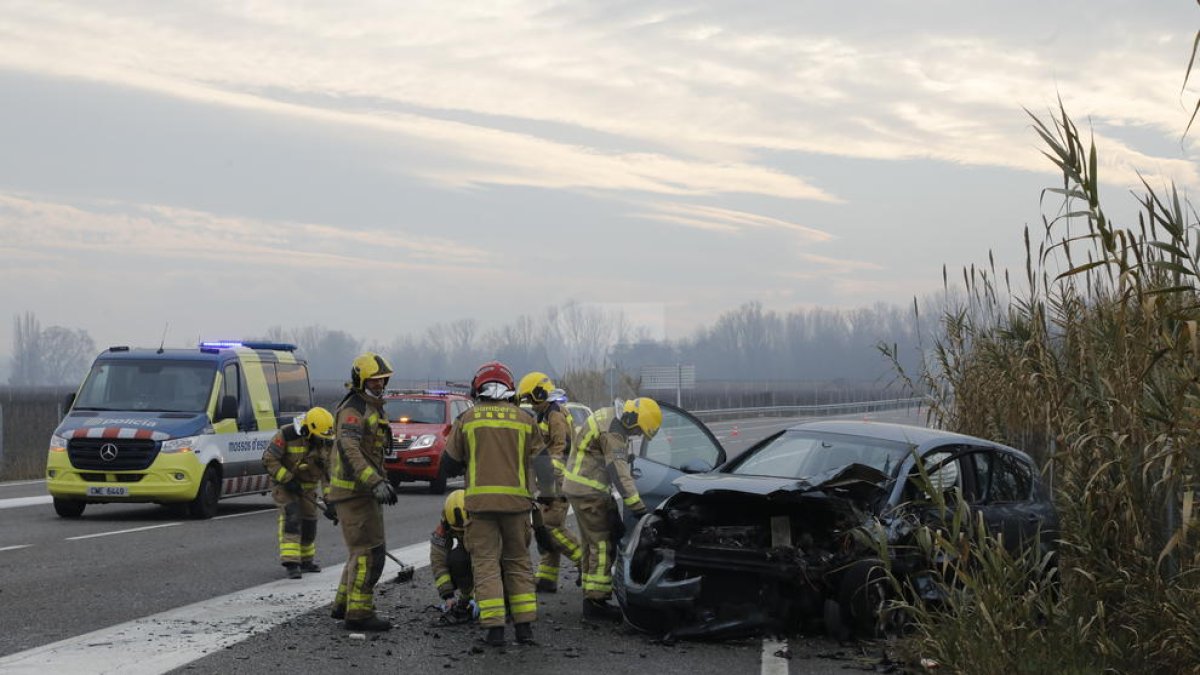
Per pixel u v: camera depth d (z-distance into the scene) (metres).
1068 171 7.66
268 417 20.30
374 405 9.35
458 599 9.80
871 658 8.75
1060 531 9.12
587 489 10.15
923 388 15.68
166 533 15.95
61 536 15.39
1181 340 7.02
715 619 9.40
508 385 9.04
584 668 8.20
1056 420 9.62
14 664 7.82
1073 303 9.41
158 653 8.23
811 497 9.13
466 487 8.88
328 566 13.05
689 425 12.34
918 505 9.59
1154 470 8.18
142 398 18.55
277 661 8.09
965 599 8.24
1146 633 7.91
